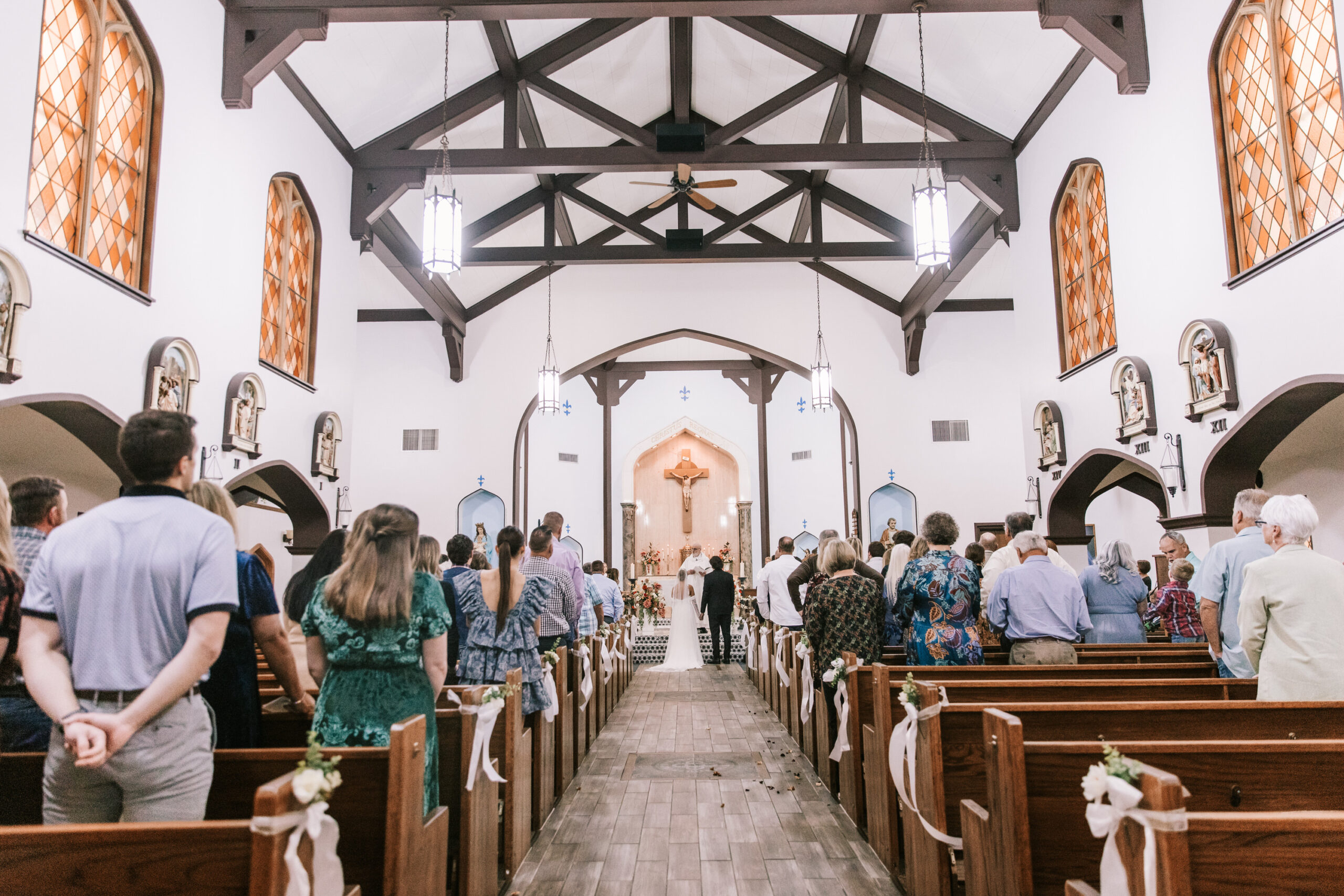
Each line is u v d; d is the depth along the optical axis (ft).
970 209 35.73
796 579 18.89
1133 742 7.09
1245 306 19.16
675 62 29.14
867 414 45.52
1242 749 6.98
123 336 17.01
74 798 6.28
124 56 17.72
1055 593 13.43
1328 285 16.58
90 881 5.17
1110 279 25.77
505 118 30.12
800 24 29.73
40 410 16.01
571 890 11.05
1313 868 5.08
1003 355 45.91
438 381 45.24
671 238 37.73
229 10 21.35
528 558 16.10
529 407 45.16
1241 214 19.56
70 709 6.10
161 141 18.37
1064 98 27.45
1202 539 21.09
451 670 13.12
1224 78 19.99
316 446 26.50
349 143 29.25
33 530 8.89
